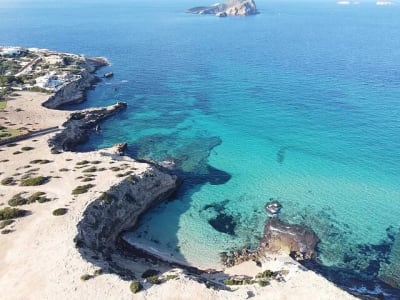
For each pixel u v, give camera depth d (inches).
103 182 2930.6
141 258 2445.9
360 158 3663.9
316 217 2827.3
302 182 3289.9
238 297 1889.8
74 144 4052.7
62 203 2632.9
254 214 2888.8
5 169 3186.5
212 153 3823.8
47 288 1900.8
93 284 1932.8
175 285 1964.8
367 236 2630.4
